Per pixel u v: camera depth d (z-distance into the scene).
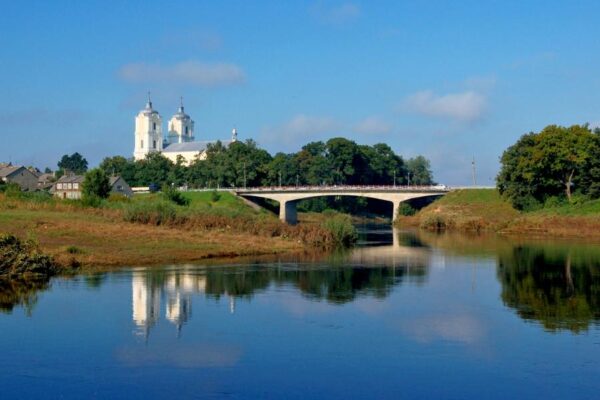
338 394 25.64
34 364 28.95
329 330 34.84
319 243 83.12
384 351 31.02
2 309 39.22
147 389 26.02
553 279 52.53
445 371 28.28
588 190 122.25
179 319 37.00
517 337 33.50
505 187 138.38
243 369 28.41
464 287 48.53
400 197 155.38
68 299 42.19
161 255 62.72
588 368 28.62
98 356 30.08
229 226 86.44
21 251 51.19
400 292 46.31
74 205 98.62
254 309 39.84
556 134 124.12
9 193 106.12
